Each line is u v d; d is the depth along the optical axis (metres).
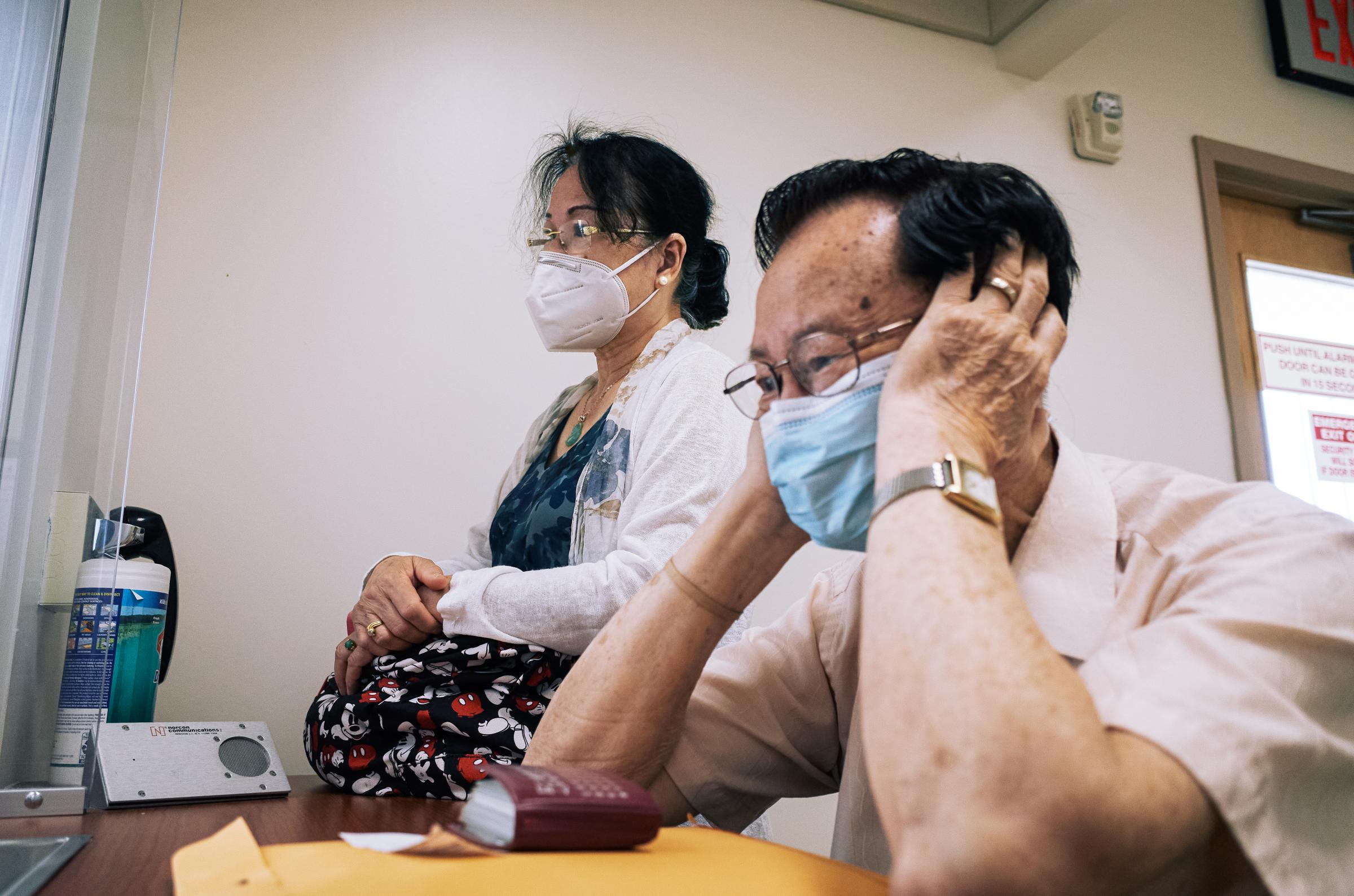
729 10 2.75
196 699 1.96
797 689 0.96
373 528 2.14
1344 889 0.54
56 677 1.09
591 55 2.58
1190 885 0.57
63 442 1.12
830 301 0.74
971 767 0.48
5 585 1.05
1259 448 3.08
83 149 1.14
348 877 0.50
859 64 2.87
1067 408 2.83
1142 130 3.16
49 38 1.10
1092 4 2.76
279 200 2.23
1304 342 3.29
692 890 0.51
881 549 0.59
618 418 1.43
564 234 1.58
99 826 0.94
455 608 1.26
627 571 1.21
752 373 0.90
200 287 2.14
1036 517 0.73
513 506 1.54
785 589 2.39
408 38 2.42
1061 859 0.46
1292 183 3.31
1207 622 0.58
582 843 0.59
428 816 1.00
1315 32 3.43
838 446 0.73
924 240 0.71
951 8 2.99
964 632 0.52
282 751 1.98
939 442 0.62
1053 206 0.75
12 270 1.03
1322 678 0.57
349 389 2.19
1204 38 3.33
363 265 2.26
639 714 0.84
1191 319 3.06
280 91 2.29
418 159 2.36
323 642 2.06
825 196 0.78
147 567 1.44
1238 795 0.51
